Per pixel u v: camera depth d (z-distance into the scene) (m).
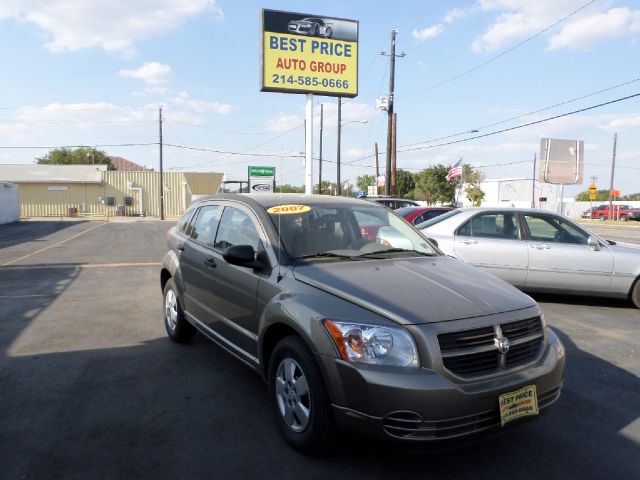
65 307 7.66
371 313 3.07
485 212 8.26
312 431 3.16
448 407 2.82
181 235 5.73
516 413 3.01
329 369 3.03
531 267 7.80
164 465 3.20
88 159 81.81
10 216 36.59
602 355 5.50
